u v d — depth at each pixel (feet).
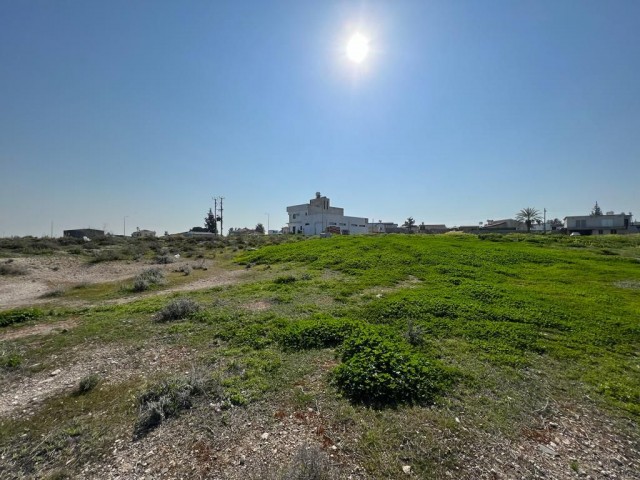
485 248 79.97
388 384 17.46
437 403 17.06
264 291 41.19
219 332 26.50
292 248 86.48
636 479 12.87
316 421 15.57
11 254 86.22
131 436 14.71
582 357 23.49
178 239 152.05
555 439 15.01
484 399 17.81
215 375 19.45
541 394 18.70
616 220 236.43
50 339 26.37
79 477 12.55
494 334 26.68
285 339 24.62
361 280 47.50
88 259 86.74
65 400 17.65
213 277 60.29
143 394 17.21
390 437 14.49
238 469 12.74
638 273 56.80
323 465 12.39
